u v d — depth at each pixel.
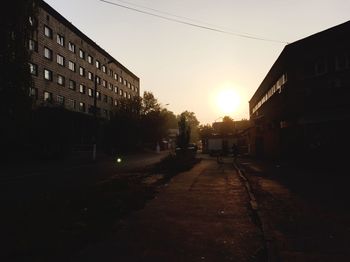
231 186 14.02
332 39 23.67
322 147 23.42
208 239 6.51
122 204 9.55
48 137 33.06
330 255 5.50
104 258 5.44
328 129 23.55
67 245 5.95
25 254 5.57
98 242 6.30
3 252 5.57
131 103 59.50
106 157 42.16
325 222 7.74
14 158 30.27
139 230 7.15
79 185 15.32
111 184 14.14
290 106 26.34
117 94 71.69
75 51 51.47
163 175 18.34
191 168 23.67
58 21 45.88
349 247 5.92
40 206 9.40
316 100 24.22
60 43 46.94
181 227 7.40
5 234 6.61
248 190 12.57
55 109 34.19
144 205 9.81
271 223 7.66
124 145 55.06
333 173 18.39
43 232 6.74
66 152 35.47
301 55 25.62
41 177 19.72
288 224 7.58
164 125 67.75
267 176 17.94
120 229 7.23
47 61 43.06
